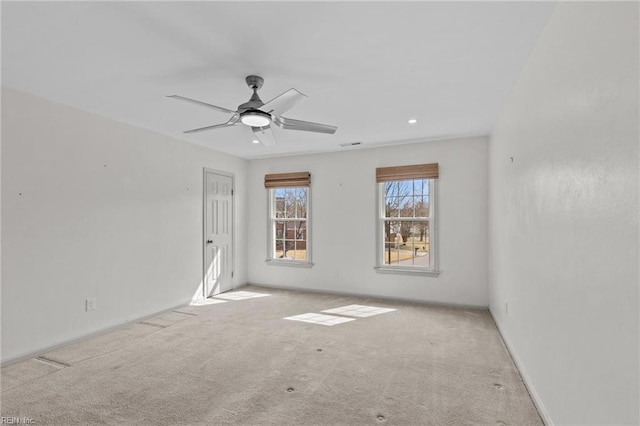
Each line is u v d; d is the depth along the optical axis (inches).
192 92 117.6
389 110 136.9
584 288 58.6
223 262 218.7
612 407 49.4
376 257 203.0
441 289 187.2
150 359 115.6
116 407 85.8
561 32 68.5
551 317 75.3
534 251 88.4
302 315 168.1
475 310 177.0
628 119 44.5
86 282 136.6
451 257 185.2
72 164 132.0
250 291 222.8
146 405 86.7
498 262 146.0
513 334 115.3
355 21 75.7
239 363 112.1
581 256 59.7
